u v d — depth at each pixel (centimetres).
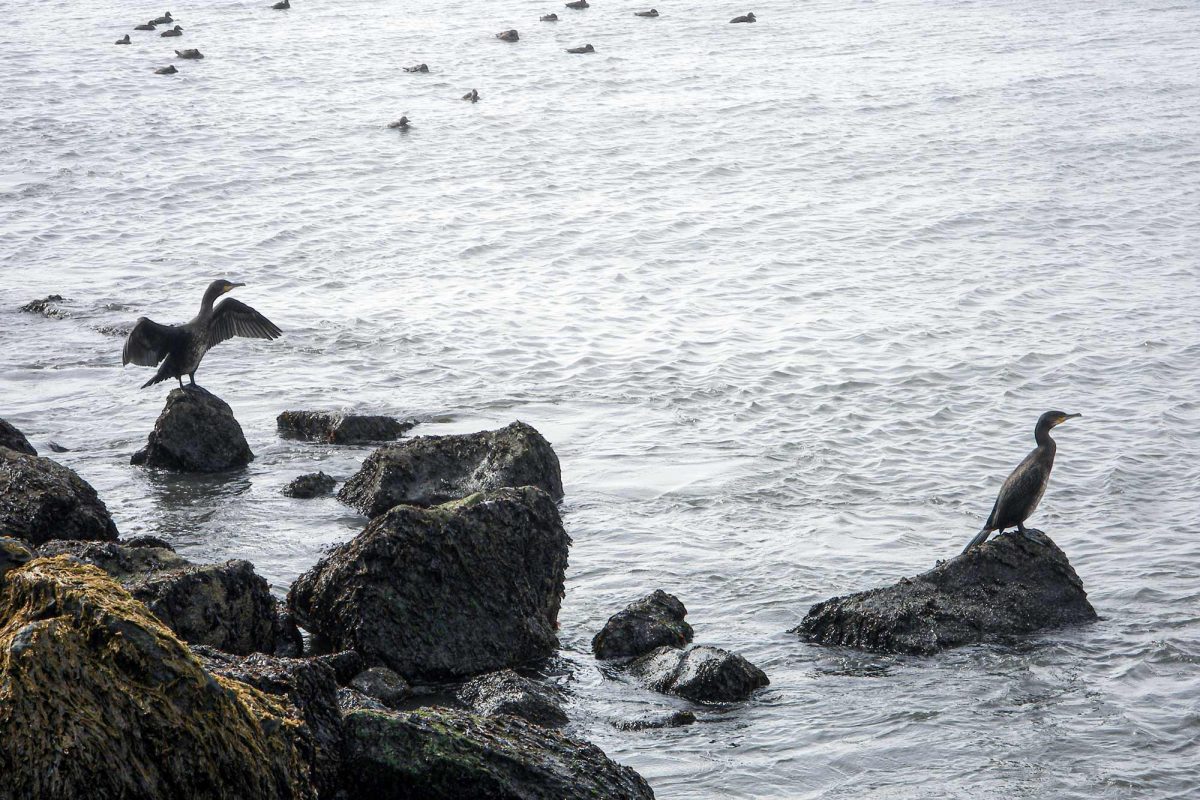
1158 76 5884
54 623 744
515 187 4028
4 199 3794
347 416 2008
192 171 4228
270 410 2153
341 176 4206
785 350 2480
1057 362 2369
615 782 934
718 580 1490
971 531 1645
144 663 745
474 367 2392
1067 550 1577
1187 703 1177
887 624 1309
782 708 1168
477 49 7250
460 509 1316
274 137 4822
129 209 3709
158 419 1862
